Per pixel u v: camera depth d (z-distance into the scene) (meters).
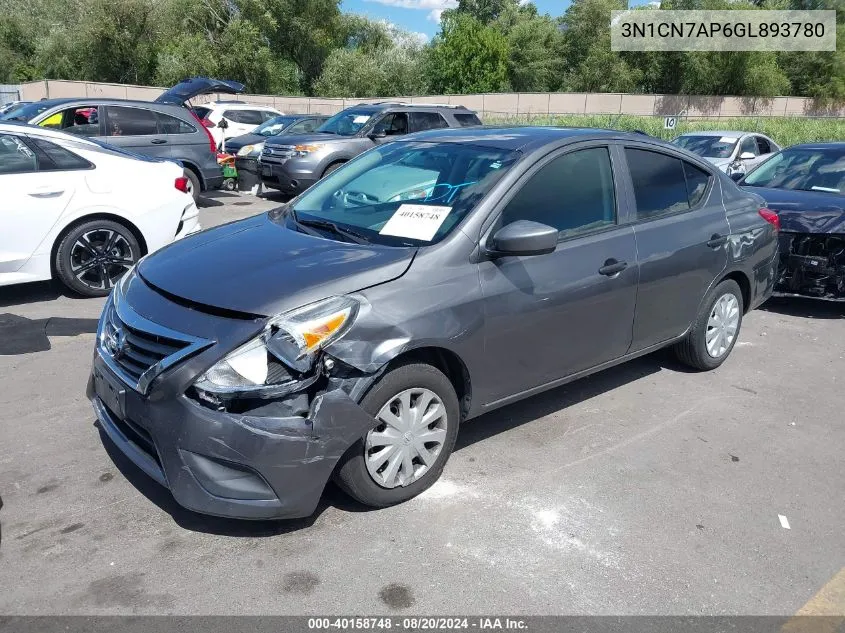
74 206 6.29
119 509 3.29
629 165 4.41
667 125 21.62
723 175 5.20
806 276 6.63
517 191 3.74
